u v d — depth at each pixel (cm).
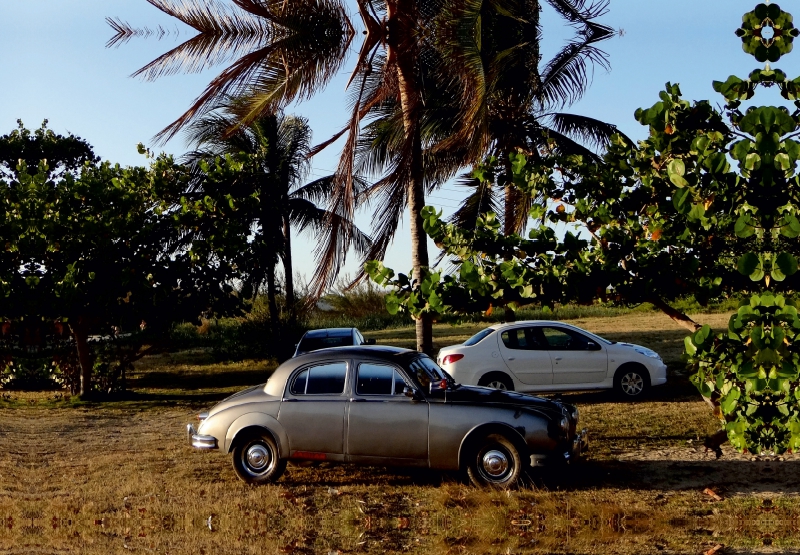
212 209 2012
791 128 494
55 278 1830
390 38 1286
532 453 917
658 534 763
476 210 1888
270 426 982
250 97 1348
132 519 846
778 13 536
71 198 1892
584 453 1115
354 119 1291
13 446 1322
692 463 1055
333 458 966
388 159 1786
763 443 544
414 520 837
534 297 705
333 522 829
